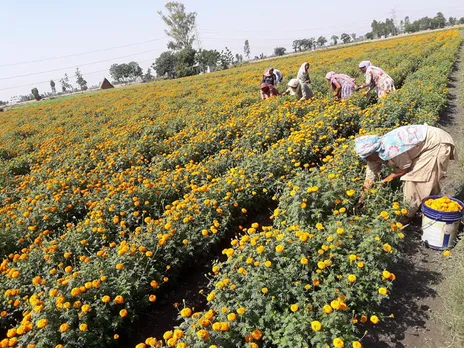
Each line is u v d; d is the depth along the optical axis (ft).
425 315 11.32
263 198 18.86
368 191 14.44
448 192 17.83
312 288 11.12
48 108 89.92
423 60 59.41
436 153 13.88
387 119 24.43
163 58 218.79
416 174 14.24
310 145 21.88
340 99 33.63
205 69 222.89
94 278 12.19
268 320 9.98
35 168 31.86
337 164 17.26
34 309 10.77
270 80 41.45
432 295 12.01
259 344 10.07
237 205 16.97
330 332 9.28
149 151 30.04
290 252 11.43
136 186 19.79
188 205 15.87
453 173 19.54
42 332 10.50
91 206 18.74
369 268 11.18
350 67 60.39
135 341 12.39
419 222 15.74
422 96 30.40
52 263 14.56
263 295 10.34
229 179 18.02
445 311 11.18
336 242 11.52
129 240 14.88
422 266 13.34
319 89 46.16
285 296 10.50
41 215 19.16
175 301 13.98
